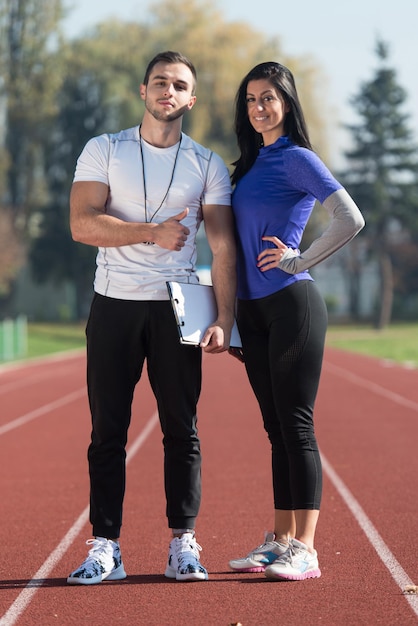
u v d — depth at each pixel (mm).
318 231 67125
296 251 5785
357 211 5590
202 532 7281
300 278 5734
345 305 104562
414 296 85812
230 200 5871
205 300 5688
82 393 22562
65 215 68875
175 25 57844
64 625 4867
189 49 56531
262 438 13438
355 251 85312
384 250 76562
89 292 73375
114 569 5773
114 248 5719
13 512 8312
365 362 35531
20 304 81062
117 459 5781
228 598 5297
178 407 5738
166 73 5656
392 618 4910
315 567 5766
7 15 61344
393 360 37062
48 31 60875
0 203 63500
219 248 5754
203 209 5836
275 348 5699
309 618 4914
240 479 9938
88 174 5715
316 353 5707
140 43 58562
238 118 6008
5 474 10570
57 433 14602
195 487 5816
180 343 5578
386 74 75500
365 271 101688
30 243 69688
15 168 66000
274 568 5656
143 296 5668
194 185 5738
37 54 61281
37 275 71125
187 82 5711
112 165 5707
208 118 56188
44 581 5797
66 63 61250
